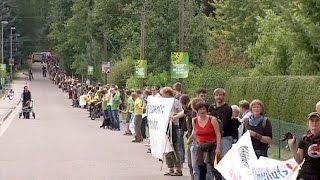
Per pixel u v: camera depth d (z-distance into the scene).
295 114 59.44
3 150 60.88
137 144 68.00
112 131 87.12
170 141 44.38
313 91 56.34
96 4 192.62
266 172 29.17
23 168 48.09
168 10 123.69
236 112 35.88
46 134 80.44
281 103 62.47
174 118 43.56
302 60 64.31
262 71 82.88
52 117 121.75
